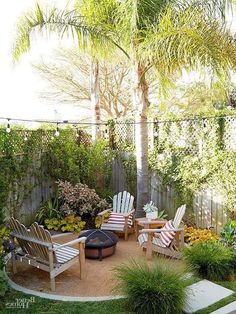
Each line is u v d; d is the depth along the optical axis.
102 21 6.31
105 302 3.52
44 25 6.09
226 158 5.57
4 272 4.04
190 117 6.32
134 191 7.59
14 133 5.70
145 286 3.26
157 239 4.95
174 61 5.43
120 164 8.03
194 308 3.41
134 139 7.62
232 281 4.07
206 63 4.95
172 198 6.66
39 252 3.94
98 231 5.16
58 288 3.90
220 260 4.11
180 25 5.32
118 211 6.44
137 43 5.88
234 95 8.64
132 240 5.85
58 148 7.05
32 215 6.50
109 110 14.62
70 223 6.37
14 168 5.67
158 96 6.50
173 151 6.64
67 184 6.78
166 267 3.58
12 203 5.70
